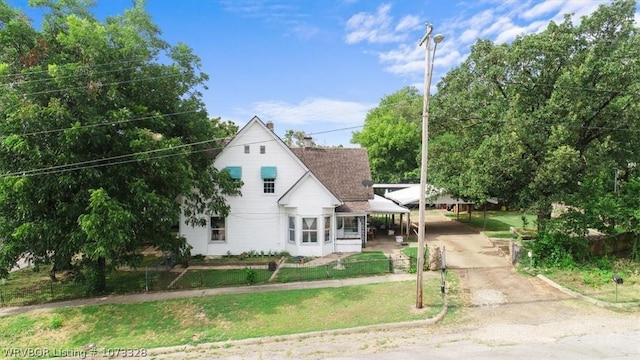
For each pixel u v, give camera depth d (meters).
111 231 13.98
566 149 17.66
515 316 13.77
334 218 24.67
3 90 14.77
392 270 19.50
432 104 25.19
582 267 18.95
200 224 21.89
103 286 17.75
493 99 22.17
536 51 20.23
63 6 18.03
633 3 19.53
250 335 12.87
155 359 11.62
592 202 19.25
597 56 19.73
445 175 26.61
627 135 21.25
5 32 16.11
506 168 19.31
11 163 15.11
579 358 10.20
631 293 15.61
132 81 16.50
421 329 12.89
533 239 22.02
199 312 14.98
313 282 18.23
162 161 16.02
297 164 24.48
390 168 61.66
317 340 12.35
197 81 20.56
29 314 15.34
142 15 19.02
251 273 18.36
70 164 14.66
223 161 24.20
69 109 15.13
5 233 15.30
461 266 20.44
